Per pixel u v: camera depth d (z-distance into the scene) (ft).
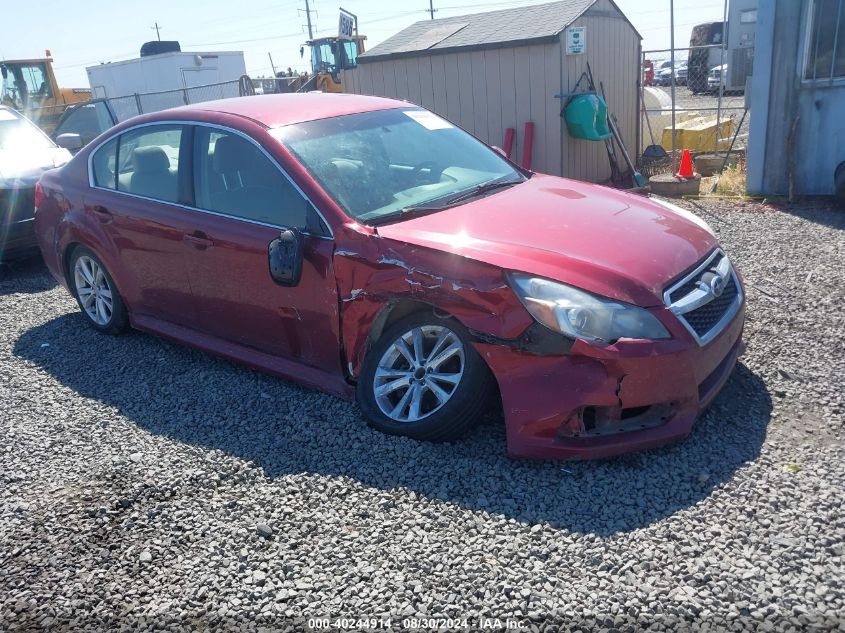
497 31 34.53
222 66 79.10
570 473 11.17
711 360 11.44
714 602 8.50
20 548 10.56
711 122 42.50
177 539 10.46
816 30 27.43
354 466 11.78
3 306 22.31
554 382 10.71
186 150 15.29
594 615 8.50
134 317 17.53
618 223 12.68
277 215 13.57
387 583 9.29
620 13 36.63
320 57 63.98
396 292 11.89
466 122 35.40
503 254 11.29
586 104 32.01
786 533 9.49
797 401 12.79
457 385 11.64
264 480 11.68
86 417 14.35
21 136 28.73
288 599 9.21
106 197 17.03
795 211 27.30
